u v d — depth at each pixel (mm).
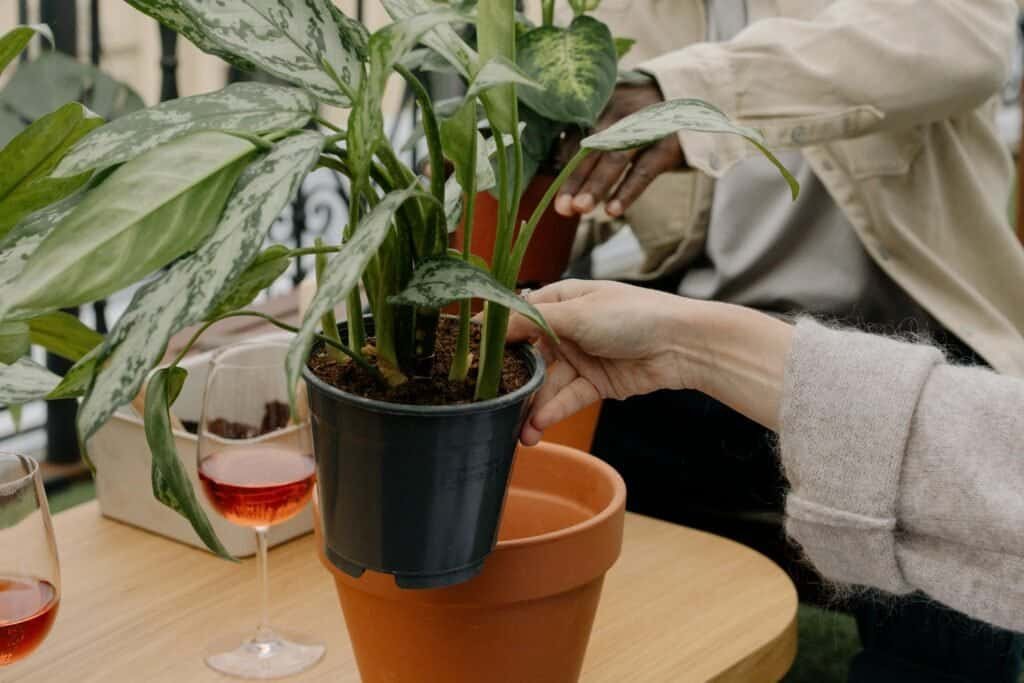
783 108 1421
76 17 2330
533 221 740
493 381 727
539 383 731
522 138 1239
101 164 661
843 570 894
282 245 724
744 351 915
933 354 879
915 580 867
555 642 808
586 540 781
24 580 822
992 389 854
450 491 694
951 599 852
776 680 1046
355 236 596
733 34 1740
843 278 1637
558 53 1219
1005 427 833
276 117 688
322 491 730
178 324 569
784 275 1670
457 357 756
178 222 607
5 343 812
